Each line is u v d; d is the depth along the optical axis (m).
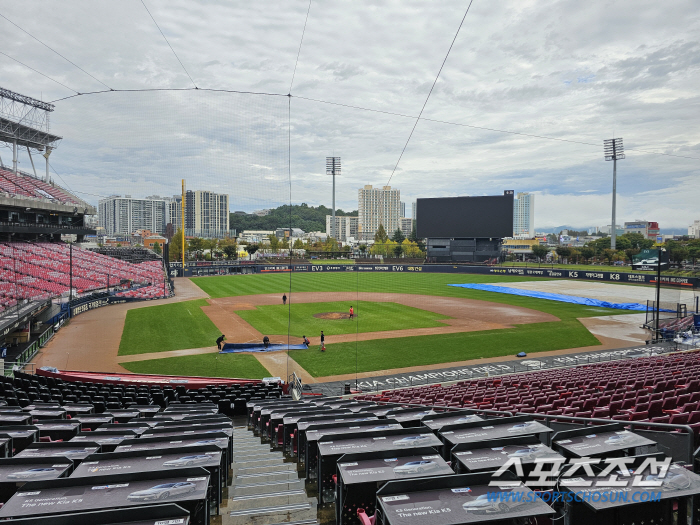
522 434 6.29
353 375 28.33
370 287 75.06
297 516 6.05
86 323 43.75
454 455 5.27
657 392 15.68
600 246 126.94
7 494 5.13
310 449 7.26
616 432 5.82
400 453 5.21
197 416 11.36
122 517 3.86
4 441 6.60
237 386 21.19
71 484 4.66
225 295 64.88
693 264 84.75
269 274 94.56
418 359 32.03
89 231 61.81
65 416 11.98
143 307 53.66
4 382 18.66
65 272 55.41
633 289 72.38
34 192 59.41
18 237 57.12
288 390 23.52
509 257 121.56
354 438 6.22
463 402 15.78
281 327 42.72
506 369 29.52
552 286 77.50
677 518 4.38
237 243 98.00
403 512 3.86
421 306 56.28
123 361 30.92
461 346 35.81
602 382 18.20
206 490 4.66
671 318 45.00
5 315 33.72
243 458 9.77
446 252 107.38
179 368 29.38
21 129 61.69
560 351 34.47
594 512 4.21
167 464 5.64
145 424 9.13
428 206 100.88
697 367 21.72
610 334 40.53
